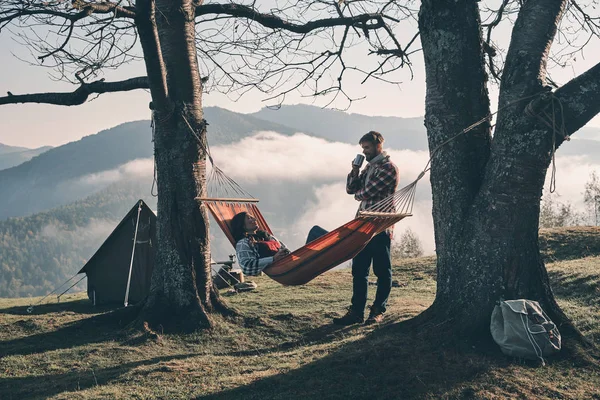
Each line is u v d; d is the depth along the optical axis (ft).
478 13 27.86
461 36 27.30
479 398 20.48
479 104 27.84
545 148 25.40
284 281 26.94
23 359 31.27
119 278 51.65
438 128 27.94
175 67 37.55
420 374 22.44
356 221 23.54
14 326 38.09
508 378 21.81
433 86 28.04
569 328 25.31
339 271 65.00
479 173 27.68
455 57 27.37
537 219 26.27
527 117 25.31
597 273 39.45
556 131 25.00
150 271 50.75
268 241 27.73
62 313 44.50
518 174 25.57
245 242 26.99
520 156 25.49
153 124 38.50
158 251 38.40
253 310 40.65
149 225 51.01
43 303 53.47
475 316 25.75
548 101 24.67
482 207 26.43
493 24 35.91
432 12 27.50
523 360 23.40
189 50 37.88
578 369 22.61
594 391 20.67
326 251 25.07
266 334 34.94
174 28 37.35
